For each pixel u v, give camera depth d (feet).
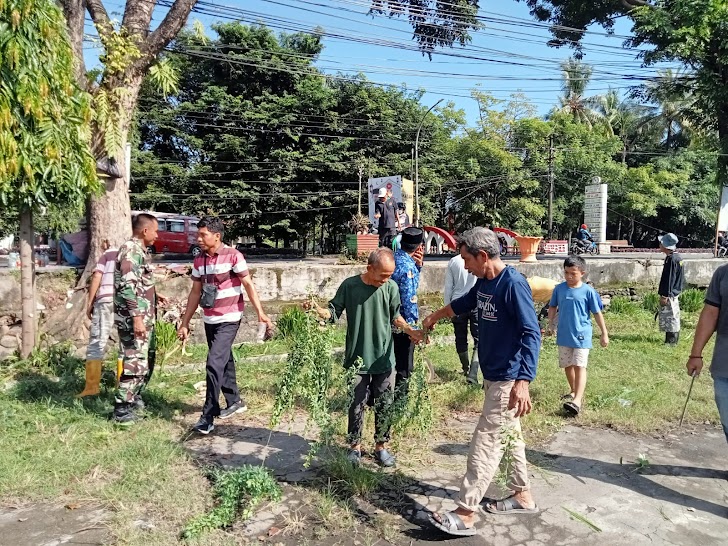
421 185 90.17
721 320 11.19
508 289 9.70
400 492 11.34
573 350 16.29
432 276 34.40
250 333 26.35
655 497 11.36
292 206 83.61
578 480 12.10
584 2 49.37
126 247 14.56
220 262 14.46
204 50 80.64
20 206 17.72
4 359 20.57
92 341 16.72
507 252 73.77
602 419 15.87
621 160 123.85
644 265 42.96
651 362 23.07
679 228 119.65
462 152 98.32
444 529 9.52
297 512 10.39
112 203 24.02
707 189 111.75
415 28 38.60
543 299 26.58
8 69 14.82
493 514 10.54
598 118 124.77
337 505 10.69
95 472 11.62
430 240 62.90
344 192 84.58
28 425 13.98
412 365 14.23
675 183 111.75
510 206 97.66
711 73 44.29
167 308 25.36
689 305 38.27
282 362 21.81
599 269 40.91
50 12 15.89
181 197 81.41
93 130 22.41
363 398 12.35
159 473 11.64
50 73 15.85
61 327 22.75
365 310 12.13
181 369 20.52
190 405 16.58
